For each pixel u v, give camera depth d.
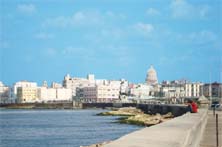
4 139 93.94
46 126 141.00
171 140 19.30
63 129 123.94
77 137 94.62
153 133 22.45
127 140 18.28
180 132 23.59
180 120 38.06
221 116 70.31
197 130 31.38
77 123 155.25
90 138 91.38
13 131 119.56
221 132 41.56
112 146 15.72
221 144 31.89
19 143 84.81
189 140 22.94
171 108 156.12
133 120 147.12
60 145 78.56
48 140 89.50
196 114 55.09
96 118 197.88
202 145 31.44
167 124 31.25
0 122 170.62
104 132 107.69
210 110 98.88
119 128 121.94
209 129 45.06
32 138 95.38
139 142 17.70
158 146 16.75
